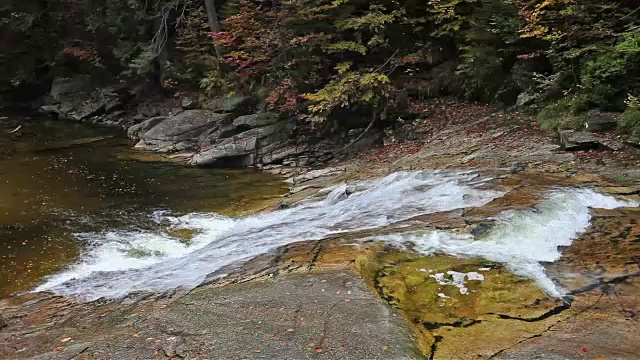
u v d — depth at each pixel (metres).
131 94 19.89
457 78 13.34
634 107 8.61
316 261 5.06
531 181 7.27
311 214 7.85
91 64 21.02
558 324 3.79
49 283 6.08
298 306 4.07
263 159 12.37
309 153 12.45
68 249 7.20
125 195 9.88
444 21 13.71
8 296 5.69
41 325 4.52
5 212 8.71
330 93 12.03
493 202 6.47
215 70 16.67
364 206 7.60
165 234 7.80
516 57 12.22
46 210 8.88
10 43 21.09
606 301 4.11
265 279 4.73
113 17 19.52
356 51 13.45
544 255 5.05
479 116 11.90
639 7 9.71
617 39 9.89
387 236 5.63
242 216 8.59
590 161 7.91
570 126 9.34
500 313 4.02
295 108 13.02
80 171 11.62
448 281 4.56
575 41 10.03
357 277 4.55
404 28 14.12
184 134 14.25
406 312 4.07
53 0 20.53
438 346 3.55
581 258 4.93
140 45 18.95
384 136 12.51
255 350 3.44
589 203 6.35
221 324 3.88
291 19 12.91
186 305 4.30
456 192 7.27
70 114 19.64
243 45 13.52
